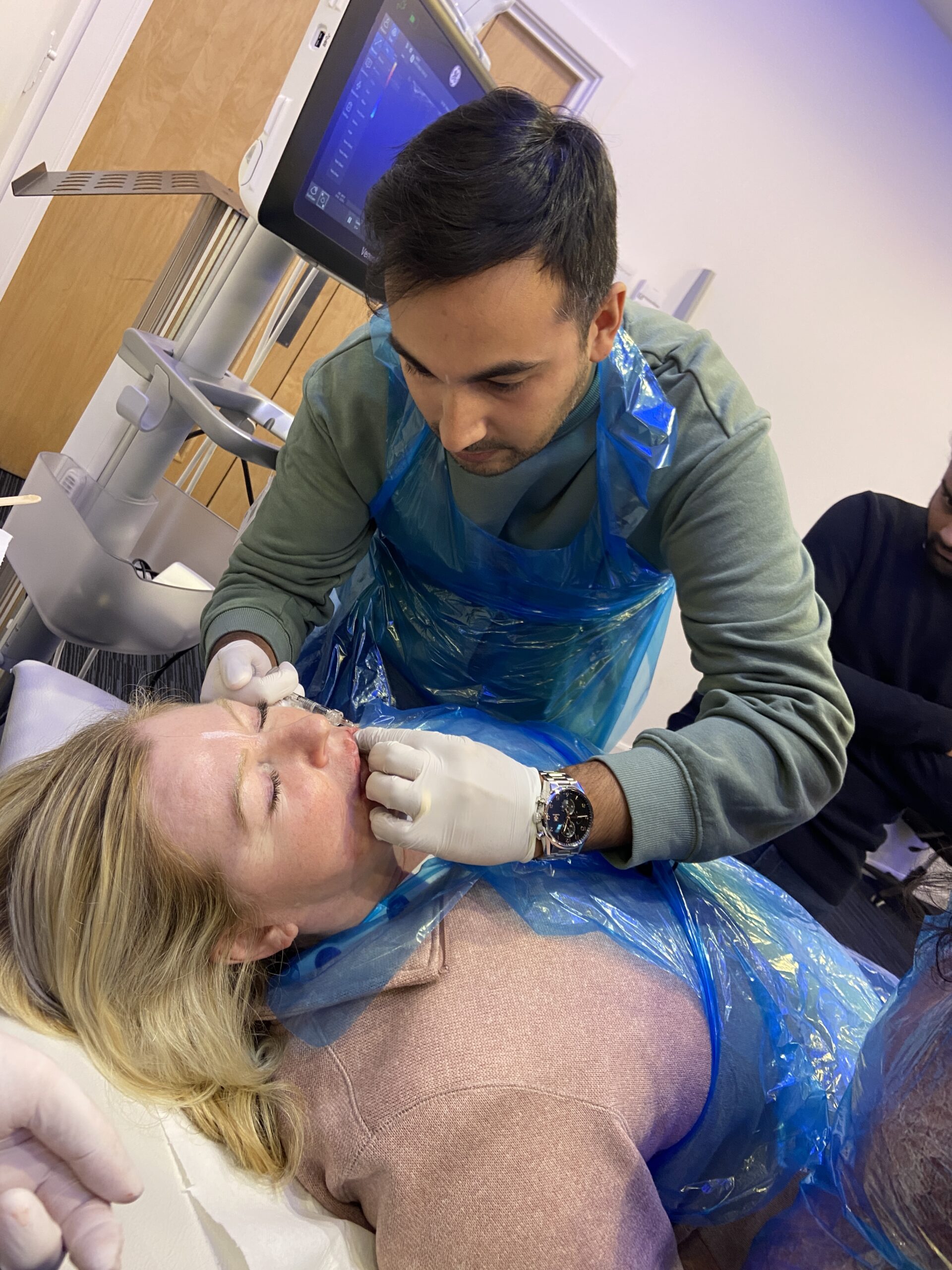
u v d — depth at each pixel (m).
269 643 1.21
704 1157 0.95
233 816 0.90
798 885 1.71
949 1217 0.61
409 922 0.94
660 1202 0.84
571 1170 0.79
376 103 1.24
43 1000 0.86
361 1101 0.85
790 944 1.10
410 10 1.22
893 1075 0.72
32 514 1.37
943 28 2.93
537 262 0.80
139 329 1.55
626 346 1.06
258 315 1.46
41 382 2.89
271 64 2.65
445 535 1.22
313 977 0.95
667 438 1.05
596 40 2.81
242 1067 0.91
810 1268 0.76
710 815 0.97
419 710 1.27
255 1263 0.73
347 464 1.21
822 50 2.91
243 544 1.29
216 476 2.77
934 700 1.72
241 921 0.92
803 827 1.70
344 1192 0.86
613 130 2.95
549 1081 0.82
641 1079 0.86
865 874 2.12
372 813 0.94
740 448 1.08
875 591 1.74
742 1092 0.95
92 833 0.88
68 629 1.35
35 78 2.44
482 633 1.32
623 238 3.07
